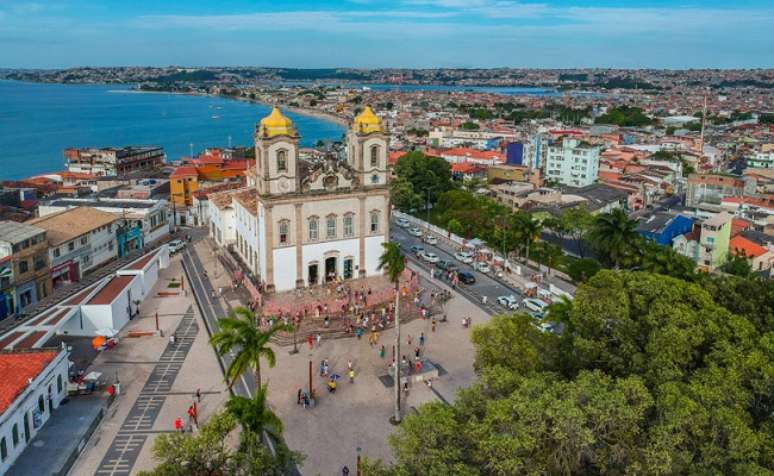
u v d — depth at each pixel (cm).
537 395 4553
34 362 6625
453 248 14012
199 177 19625
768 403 4831
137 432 6519
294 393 7362
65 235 11038
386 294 10131
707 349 5312
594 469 4534
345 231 10700
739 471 4097
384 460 6044
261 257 10419
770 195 18325
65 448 6062
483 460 4294
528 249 13538
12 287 9456
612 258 11225
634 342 5575
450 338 8975
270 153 9750
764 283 6397
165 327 9294
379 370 7944
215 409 6975
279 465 4741
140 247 13650
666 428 4266
